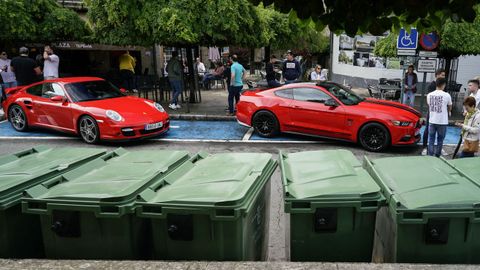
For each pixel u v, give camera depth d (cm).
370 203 261
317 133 966
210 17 1205
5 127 1121
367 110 898
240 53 3609
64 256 267
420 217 245
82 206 252
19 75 1223
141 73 2170
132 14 1230
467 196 254
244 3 1259
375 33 247
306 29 278
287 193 268
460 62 1873
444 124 786
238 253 254
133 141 989
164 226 257
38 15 1393
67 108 956
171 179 293
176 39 1206
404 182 284
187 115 1276
